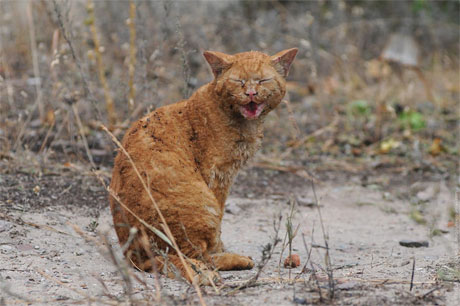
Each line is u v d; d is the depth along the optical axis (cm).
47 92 1345
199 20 1877
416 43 2142
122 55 1672
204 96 740
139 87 1234
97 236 847
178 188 695
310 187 1249
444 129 1616
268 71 718
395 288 654
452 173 1323
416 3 2270
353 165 1400
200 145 730
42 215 905
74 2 1684
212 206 708
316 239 970
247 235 973
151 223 691
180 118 741
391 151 1481
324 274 722
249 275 716
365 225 1069
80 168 1124
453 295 635
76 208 964
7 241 785
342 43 2073
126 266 611
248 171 1301
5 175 1048
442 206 1162
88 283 666
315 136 1527
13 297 610
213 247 722
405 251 910
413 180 1323
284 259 841
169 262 680
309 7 2191
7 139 1151
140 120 753
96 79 1402
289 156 1410
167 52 1608
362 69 2034
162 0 1195
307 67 1906
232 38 1983
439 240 980
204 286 657
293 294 627
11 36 1619
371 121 1633
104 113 1325
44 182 1043
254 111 713
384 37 2225
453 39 2286
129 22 1251
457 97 1859
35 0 1503
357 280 686
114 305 588
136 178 700
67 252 781
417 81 1977
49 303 597
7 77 1358
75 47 1240
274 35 1992
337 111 1684
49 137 1254
